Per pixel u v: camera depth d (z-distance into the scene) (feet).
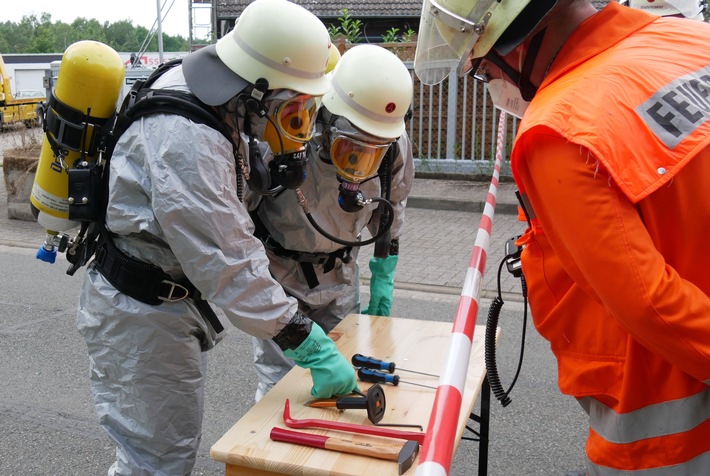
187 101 6.51
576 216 4.25
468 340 4.77
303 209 8.23
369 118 7.54
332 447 5.84
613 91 4.33
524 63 5.03
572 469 10.91
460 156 32.78
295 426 6.19
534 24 4.71
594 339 5.09
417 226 26.09
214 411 12.82
